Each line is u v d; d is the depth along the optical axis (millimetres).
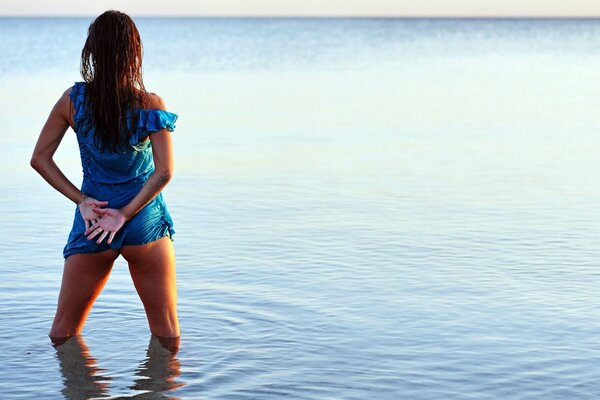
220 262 6883
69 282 4914
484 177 11195
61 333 5059
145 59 46125
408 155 13062
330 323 5402
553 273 6629
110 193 4672
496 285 6289
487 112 19359
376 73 33531
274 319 5469
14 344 4977
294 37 106312
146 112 4582
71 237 4805
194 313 5578
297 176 11188
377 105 20766
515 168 11922
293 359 4754
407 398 4199
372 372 4562
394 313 5609
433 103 21312
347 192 10102
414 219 8609
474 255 7164
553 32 142000
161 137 4633
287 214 8844
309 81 28859
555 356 4824
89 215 4641
